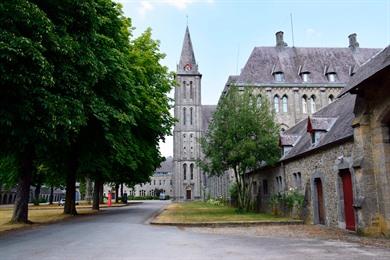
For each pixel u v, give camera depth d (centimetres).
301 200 2081
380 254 975
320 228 1712
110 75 1758
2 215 2684
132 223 1894
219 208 3794
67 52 1305
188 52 9044
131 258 887
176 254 949
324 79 5016
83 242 1159
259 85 4859
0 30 1128
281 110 4856
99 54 1669
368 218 1400
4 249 1016
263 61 5162
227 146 2638
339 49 5403
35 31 1213
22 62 1181
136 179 3594
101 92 1828
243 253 977
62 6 1396
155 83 2861
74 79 1412
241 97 2817
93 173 3022
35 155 2314
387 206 1354
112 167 2830
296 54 5275
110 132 1944
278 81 4944
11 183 3616
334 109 2316
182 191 8512
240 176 3266
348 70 5138
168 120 3020
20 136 1399
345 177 1638
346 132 1655
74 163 2586
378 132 1403
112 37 1959
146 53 2817
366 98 1447
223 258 899
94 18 1491
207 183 8038
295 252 1002
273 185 2702
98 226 1689
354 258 913
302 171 2131
